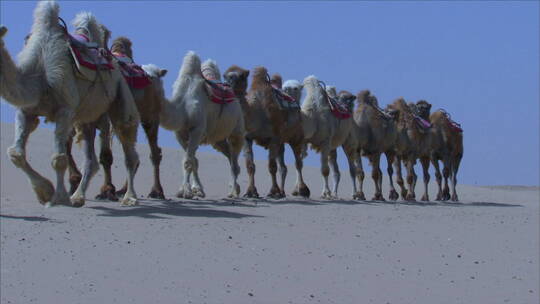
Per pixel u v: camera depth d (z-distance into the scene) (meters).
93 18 15.78
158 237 12.60
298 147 22.55
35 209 14.38
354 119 25.05
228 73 20.67
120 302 9.08
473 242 15.52
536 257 14.28
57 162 14.41
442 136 28.80
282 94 21.56
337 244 13.66
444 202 27.94
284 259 11.95
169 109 18.61
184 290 9.75
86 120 15.20
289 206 18.86
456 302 10.48
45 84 13.93
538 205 29.78
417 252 13.73
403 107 27.31
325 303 9.79
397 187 34.62
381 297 10.34
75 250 11.26
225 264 11.23
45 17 14.19
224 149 21.34
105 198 16.97
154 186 18.41
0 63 12.83
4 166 25.44
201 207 17.00
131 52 17.91
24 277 9.76
